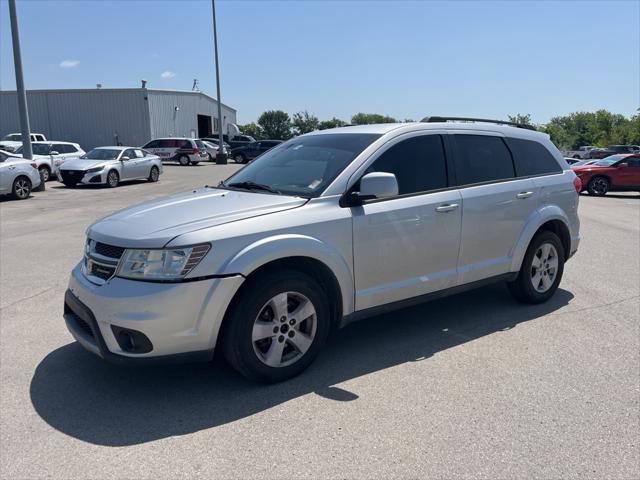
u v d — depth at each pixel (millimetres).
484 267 5004
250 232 3650
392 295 4383
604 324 5102
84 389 3840
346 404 3594
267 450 3072
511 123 5816
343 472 2869
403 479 2812
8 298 5973
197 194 4516
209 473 2867
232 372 4105
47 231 10297
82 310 3652
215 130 56625
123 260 3527
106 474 2865
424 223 4473
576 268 7422
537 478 2824
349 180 4184
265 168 4844
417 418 3406
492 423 3346
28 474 2869
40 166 22203
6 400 3678
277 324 3797
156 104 42375
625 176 20125
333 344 4641
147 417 3455
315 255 3852
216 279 3482
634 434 3232
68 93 40938
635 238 10008
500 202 5027
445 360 4289
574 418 3408
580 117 114125
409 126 4703
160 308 3385
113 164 20438
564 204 5719
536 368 4133
